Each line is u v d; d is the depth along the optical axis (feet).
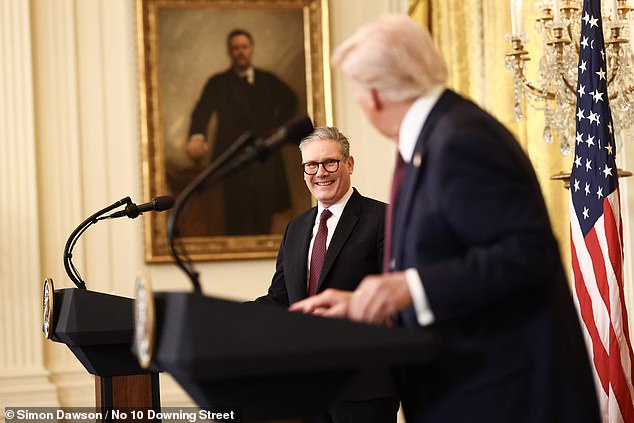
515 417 9.31
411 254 9.46
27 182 28.55
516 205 8.97
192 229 29.81
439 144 9.28
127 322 13.96
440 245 9.32
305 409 8.88
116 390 14.08
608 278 18.29
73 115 29.32
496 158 9.08
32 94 28.73
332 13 31.42
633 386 18.53
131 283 29.43
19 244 28.40
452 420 9.57
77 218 29.12
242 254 30.01
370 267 17.01
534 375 9.36
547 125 19.79
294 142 9.15
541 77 19.54
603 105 18.21
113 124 29.68
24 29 28.84
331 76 30.99
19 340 28.19
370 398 16.29
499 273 8.78
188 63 30.14
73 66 29.43
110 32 29.84
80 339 13.82
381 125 10.05
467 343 9.52
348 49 9.85
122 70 29.84
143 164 29.63
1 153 28.45
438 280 8.84
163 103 29.91
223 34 30.37
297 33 30.86
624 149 21.77
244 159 9.09
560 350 9.39
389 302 8.87
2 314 28.17
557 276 9.59
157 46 29.91
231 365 7.94
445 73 9.93
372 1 31.78
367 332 8.30
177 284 29.60
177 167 29.89
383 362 8.27
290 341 8.11
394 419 16.57
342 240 17.12
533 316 9.42
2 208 28.40
